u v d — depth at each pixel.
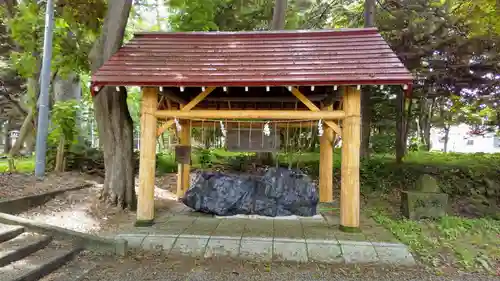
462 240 6.22
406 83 5.71
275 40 7.10
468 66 9.97
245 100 8.26
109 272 4.86
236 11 13.78
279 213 7.52
